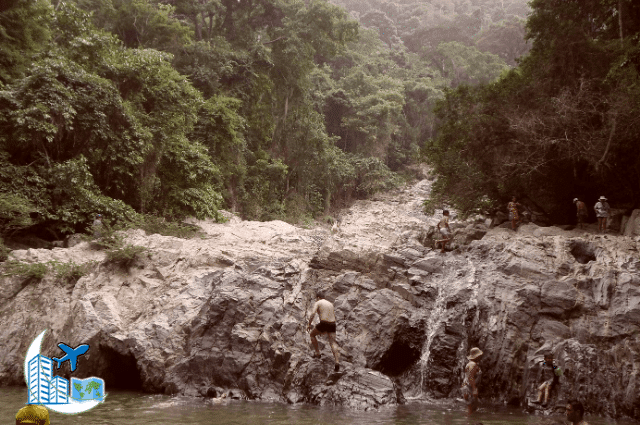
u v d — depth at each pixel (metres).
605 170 18.50
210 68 35.28
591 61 18.61
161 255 15.48
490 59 78.00
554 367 9.98
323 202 47.03
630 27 20.47
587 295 11.59
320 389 10.51
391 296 12.89
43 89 18.27
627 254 12.50
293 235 18.58
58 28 21.33
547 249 13.30
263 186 37.22
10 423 8.15
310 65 42.53
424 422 8.51
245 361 11.30
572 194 19.89
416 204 46.22
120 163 20.45
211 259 15.37
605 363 10.20
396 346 12.31
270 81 40.09
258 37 44.78
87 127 19.05
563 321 11.37
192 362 11.48
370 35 82.44
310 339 11.85
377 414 9.22
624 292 11.20
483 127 19.20
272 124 40.78
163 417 8.62
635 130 16.77
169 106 22.77
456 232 17.41
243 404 10.16
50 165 18.39
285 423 8.23
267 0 40.97
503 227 18.83
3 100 18.17
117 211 19.14
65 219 18.08
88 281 14.24
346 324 12.30
